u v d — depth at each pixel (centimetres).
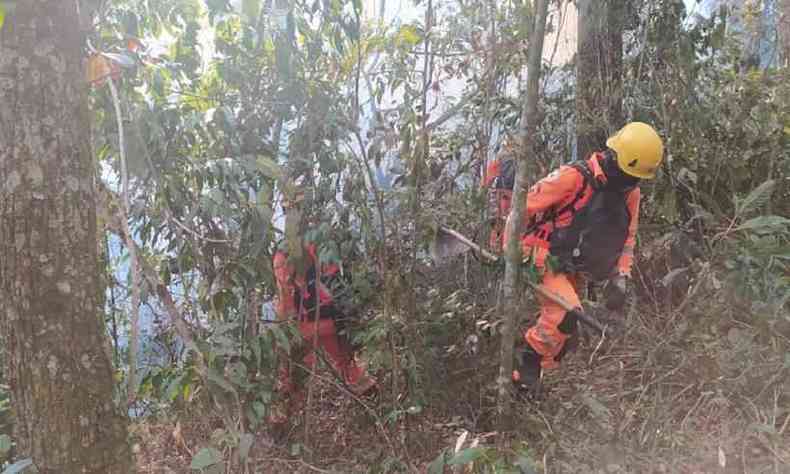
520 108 386
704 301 365
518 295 313
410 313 331
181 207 286
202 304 296
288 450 329
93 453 201
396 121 359
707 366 338
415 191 332
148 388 295
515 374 342
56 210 190
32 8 181
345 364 355
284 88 300
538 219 345
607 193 333
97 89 267
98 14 266
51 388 194
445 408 345
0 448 218
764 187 336
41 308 191
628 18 420
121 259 305
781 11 466
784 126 419
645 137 323
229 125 288
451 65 386
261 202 279
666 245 405
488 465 251
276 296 325
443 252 356
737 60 468
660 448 298
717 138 434
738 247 345
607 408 319
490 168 373
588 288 411
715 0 496
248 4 270
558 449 296
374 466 300
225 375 279
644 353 359
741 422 312
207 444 301
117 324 337
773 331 340
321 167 300
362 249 333
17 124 184
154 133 271
